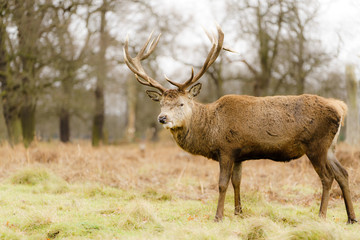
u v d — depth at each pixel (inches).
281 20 1929.1
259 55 2065.7
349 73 1467.8
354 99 1462.8
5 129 1418.6
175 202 645.3
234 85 2674.7
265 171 924.6
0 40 1353.3
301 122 505.0
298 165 921.5
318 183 759.1
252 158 539.5
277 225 447.5
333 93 2053.4
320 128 501.4
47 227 466.6
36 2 1360.7
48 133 3339.1
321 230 389.4
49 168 891.4
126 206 561.3
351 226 478.6
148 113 3508.9
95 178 810.8
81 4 1537.9
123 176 849.5
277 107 519.5
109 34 1814.7
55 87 1822.1
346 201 499.8
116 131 4766.2
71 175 831.1
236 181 551.5
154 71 2255.2
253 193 642.2
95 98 2098.9
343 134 2618.1
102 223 483.8
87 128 3690.9
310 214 530.3
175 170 1004.6
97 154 1112.8
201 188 762.2
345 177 504.4
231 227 470.6
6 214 525.0
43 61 1598.2
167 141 2044.8
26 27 1352.1
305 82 2049.7
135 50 2003.0
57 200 627.8
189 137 548.1
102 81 1908.2
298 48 1946.4
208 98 2591.0
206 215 535.2
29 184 765.3
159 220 487.2
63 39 1537.9
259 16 1947.6
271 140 513.7
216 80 2332.7
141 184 804.0
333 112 500.7
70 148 1202.6
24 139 1574.8
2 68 1487.5
